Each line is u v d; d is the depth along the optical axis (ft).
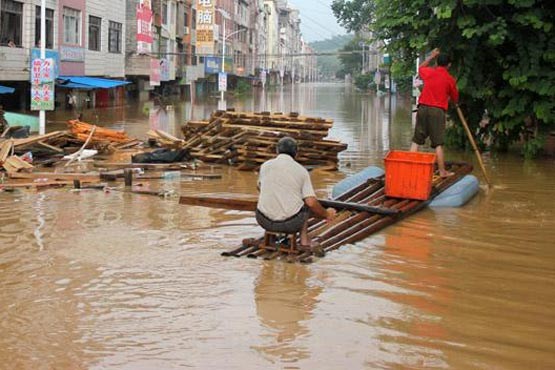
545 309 20.63
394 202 34.06
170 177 44.78
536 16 49.21
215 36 239.30
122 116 108.58
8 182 40.75
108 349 17.30
